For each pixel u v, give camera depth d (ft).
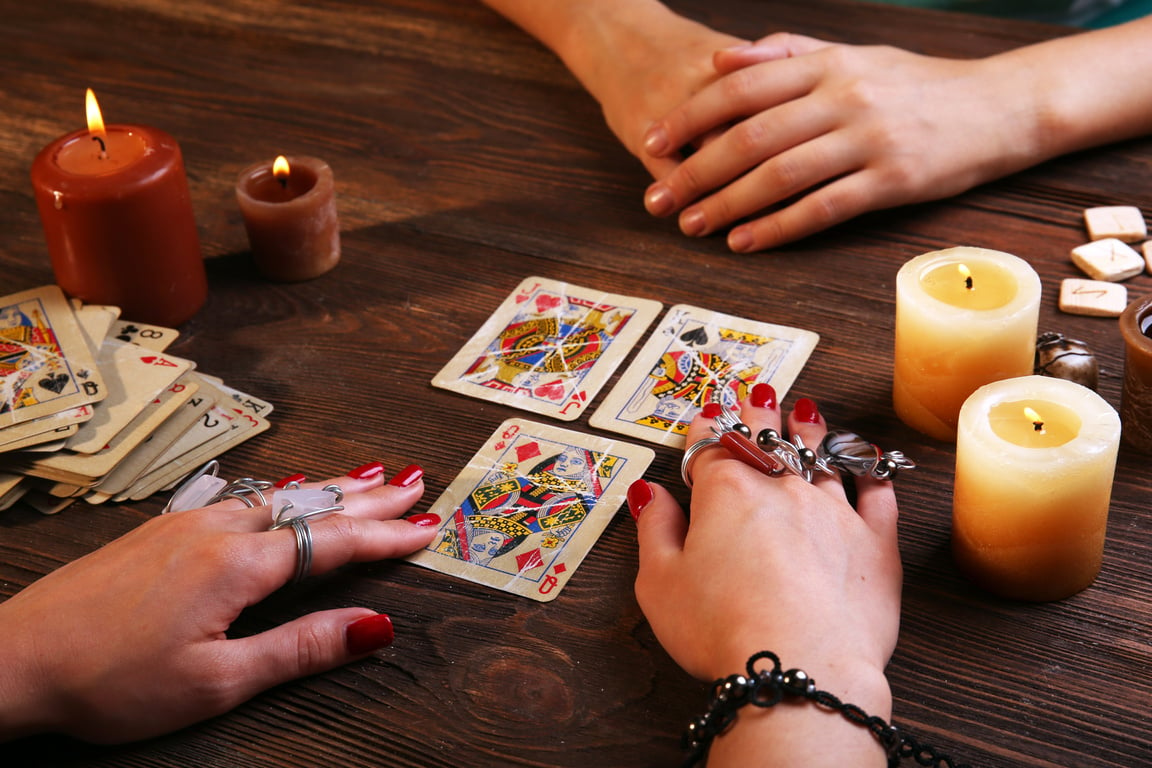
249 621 2.15
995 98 2.68
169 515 2.14
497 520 2.26
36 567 2.22
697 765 1.98
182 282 2.54
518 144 2.90
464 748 2.02
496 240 2.71
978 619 2.11
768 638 1.98
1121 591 2.13
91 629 2.02
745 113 2.68
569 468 2.32
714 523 2.10
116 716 2.01
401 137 2.93
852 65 2.68
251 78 3.08
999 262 2.29
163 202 2.46
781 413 2.37
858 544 2.10
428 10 3.25
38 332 2.45
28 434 2.29
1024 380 2.13
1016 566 2.10
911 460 2.25
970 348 2.22
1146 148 2.77
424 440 2.38
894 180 2.63
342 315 2.59
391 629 2.10
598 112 2.96
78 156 2.49
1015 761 1.98
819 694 1.93
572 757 2.01
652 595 2.09
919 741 2.00
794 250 2.65
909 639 2.09
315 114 2.98
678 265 2.64
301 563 2.13
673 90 2.78
